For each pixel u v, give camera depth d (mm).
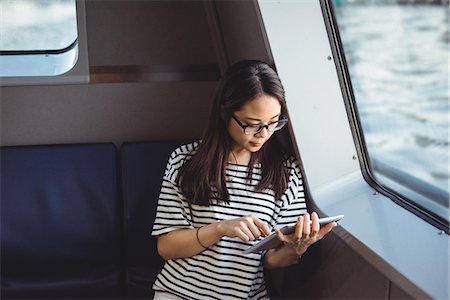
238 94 2285
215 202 2492
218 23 3480
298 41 2750
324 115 2752
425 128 2328
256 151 2516
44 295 3090
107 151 3340
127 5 3545
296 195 2594
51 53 3635
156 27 3584
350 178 2760
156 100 3602
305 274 2879
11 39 3596
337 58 2752
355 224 2469
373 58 2561
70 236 3195
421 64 2264
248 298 2584
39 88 3490
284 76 2730
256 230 2326
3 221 3170
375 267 2242
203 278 2504
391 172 2648
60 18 3631
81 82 3514
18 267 3168
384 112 2574
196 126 3654
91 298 3133
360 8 2566
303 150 2729
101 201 3242
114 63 3564
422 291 1996
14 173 3229
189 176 2482
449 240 2293
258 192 2512
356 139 2768
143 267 3188
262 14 2730
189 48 3619
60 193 3227
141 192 3242
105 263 3215
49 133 3531
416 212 2506
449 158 2230
